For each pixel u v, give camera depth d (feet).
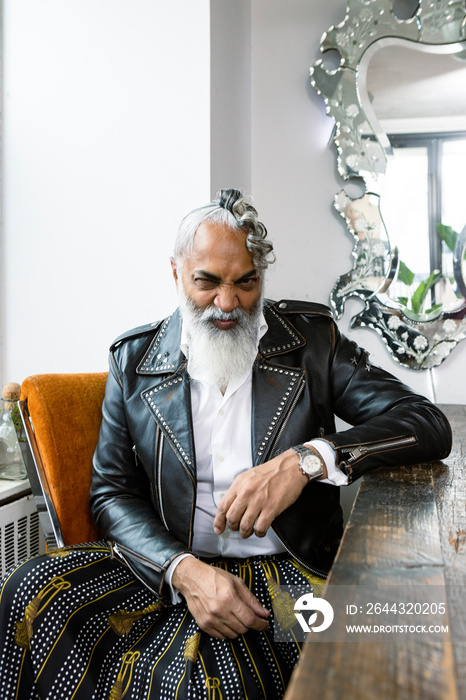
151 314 5.94
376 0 6.87
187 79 5.78
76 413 4.51
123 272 6.00
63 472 4.31
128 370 4.31
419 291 6.91
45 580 3.37
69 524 4.30
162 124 5.86
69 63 6.06
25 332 6.24
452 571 2.04
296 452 3.46
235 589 3.18
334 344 4.25
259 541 3.89
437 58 6.83
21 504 5.14
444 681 1.41
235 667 3.00
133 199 5.95
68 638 3.23
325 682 1.41
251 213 3.77
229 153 6.43
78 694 3.16
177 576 3.36
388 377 4.18
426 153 6.89
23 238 6.21
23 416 4.40
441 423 3.80
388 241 6.95
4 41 6.18
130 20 5.90
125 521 3.83
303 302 4.47
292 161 7.36
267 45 7.42
